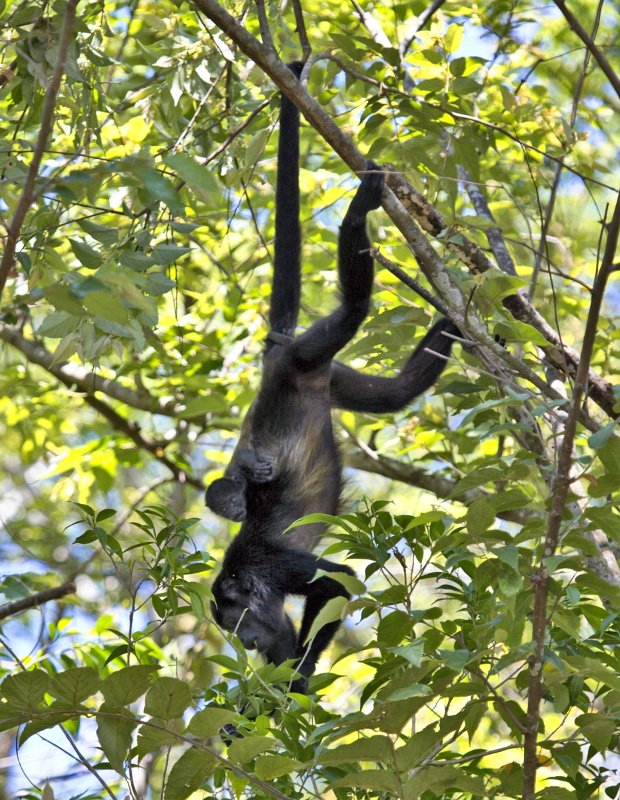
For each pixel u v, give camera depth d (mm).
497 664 6098
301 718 6949
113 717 6070
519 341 8312
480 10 13492
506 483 7684
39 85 8789
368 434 16250
